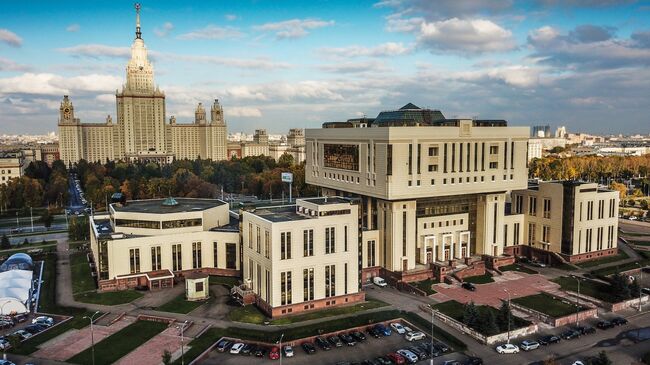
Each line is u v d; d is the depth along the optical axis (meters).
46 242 196.12
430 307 124.44
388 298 132.75
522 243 178.25
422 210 153.75
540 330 112.00
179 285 140.88
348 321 113.50
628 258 171.75
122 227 151.88
